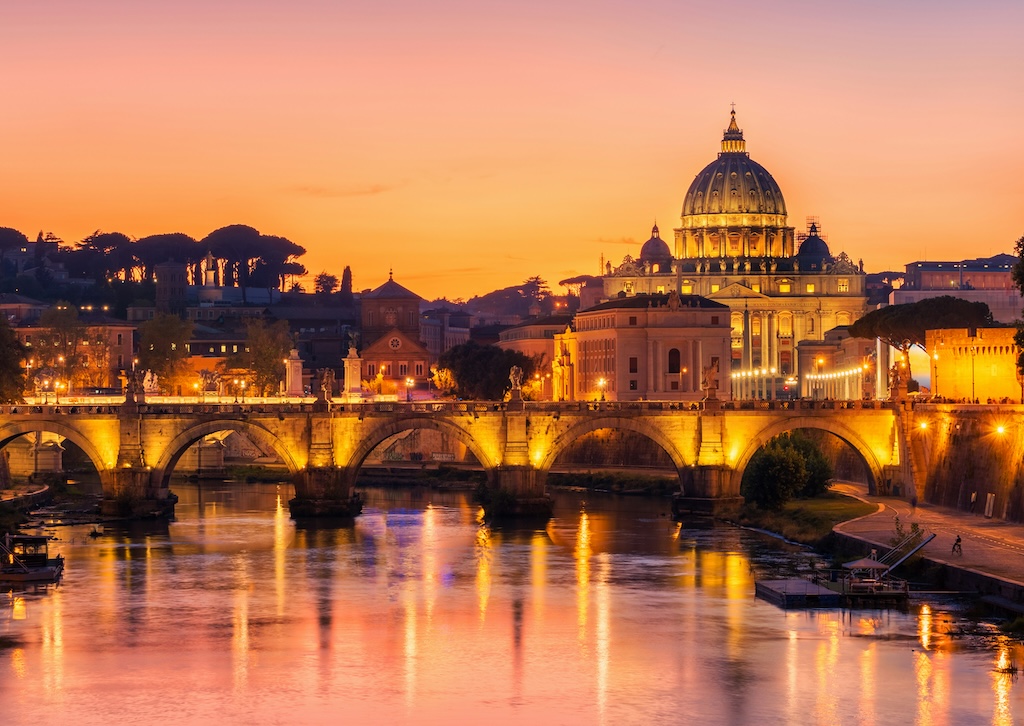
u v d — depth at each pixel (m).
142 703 139.38
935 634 158.25
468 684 145.00
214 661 152.75
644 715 135.88
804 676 145.50
